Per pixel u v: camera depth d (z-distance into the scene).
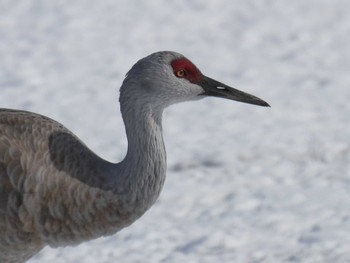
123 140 15.38
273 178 13.79
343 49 20.69
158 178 9.05
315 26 22.20
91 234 9.14
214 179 13.73
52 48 20.41
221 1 23.94
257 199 12.95
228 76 19.03
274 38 21.47
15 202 8.88
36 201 8.90
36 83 18.22
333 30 21.95
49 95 17.61
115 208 9.03
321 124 16.20
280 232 11.83
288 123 16.28
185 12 23.14
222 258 11.12
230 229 11.93
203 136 15.63
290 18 22.78
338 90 18.08
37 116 9.25
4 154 8.88
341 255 11.09
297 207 12.61
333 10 23.34
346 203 12.69
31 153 8.92
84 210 9.02
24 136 8.97
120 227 9.18
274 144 15.20
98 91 17.98
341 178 13.72
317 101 17.47
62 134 9.15
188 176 13.84
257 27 22.19
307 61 19.94
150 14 22.95
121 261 11.09
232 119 16.52
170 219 12.32
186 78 9.12
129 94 9.01
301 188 13.34
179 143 15.27
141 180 9.00
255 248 11.39
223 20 22.67
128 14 22.86
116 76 18.89
